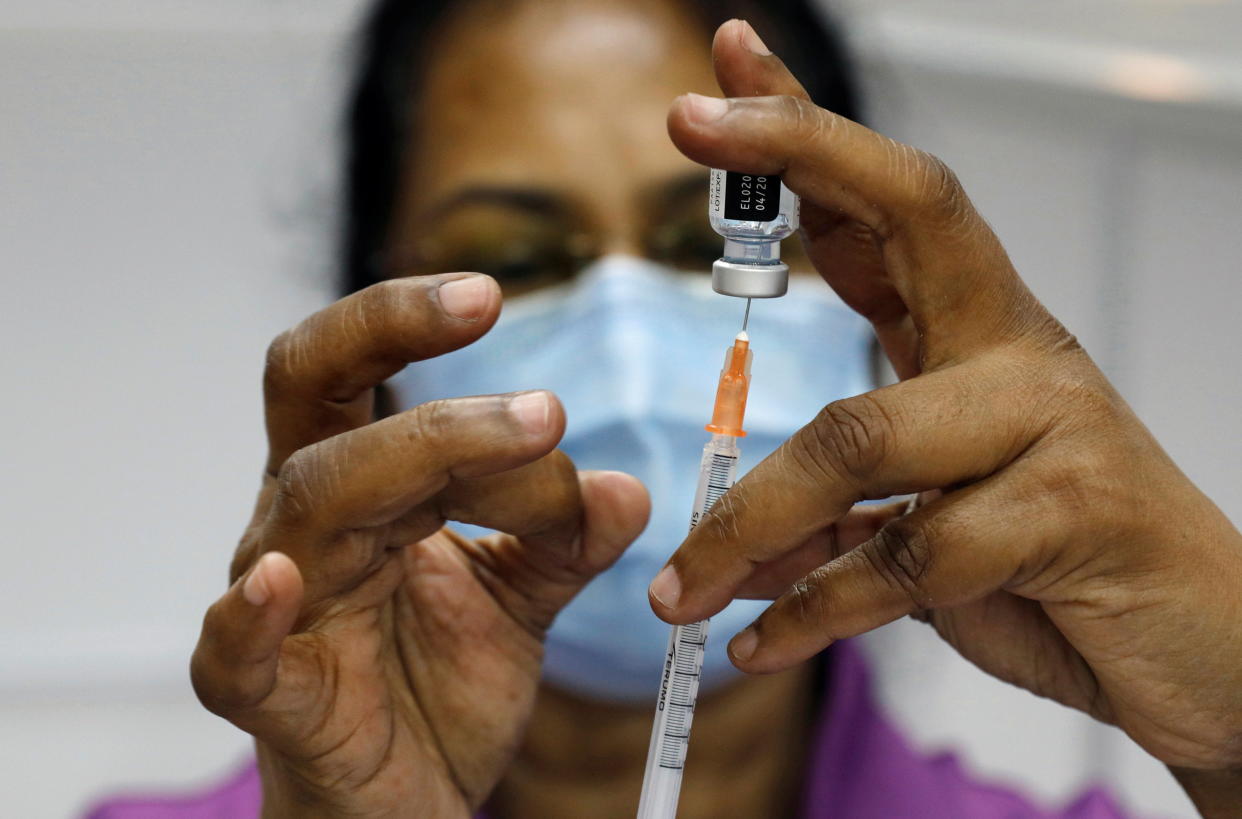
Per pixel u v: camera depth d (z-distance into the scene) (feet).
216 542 6.63
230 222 6.76
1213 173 6.75
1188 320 6.81
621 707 4.56
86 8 6.70
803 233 2.68
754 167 2.25
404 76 4.75
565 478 2.68
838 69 5.23
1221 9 6.88
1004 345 2.36
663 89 4.48
